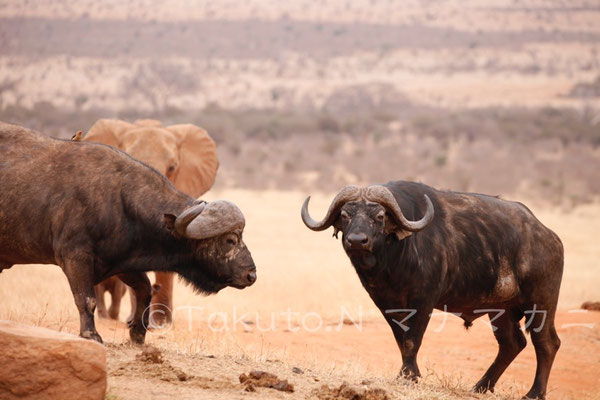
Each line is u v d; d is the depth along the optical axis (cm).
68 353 2308
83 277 3066
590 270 10031
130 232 3123
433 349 5416
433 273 3450
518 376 4847
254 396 2683
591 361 5197
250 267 3161
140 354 2981
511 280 3697
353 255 3272
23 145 3130
